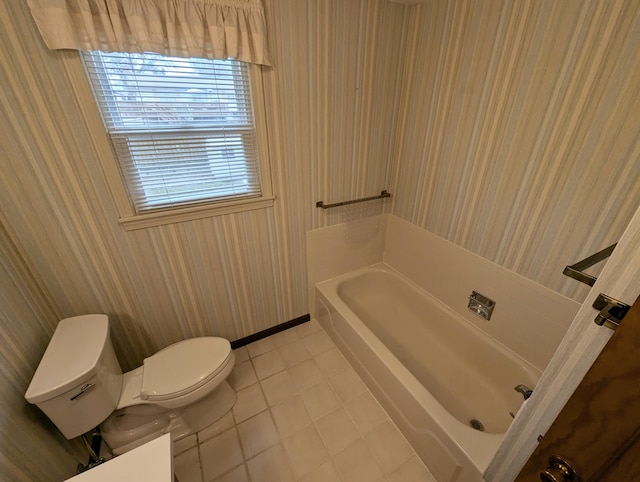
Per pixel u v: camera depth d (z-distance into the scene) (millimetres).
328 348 2049
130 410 1349
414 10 1624
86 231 1285
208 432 1504
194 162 1434
